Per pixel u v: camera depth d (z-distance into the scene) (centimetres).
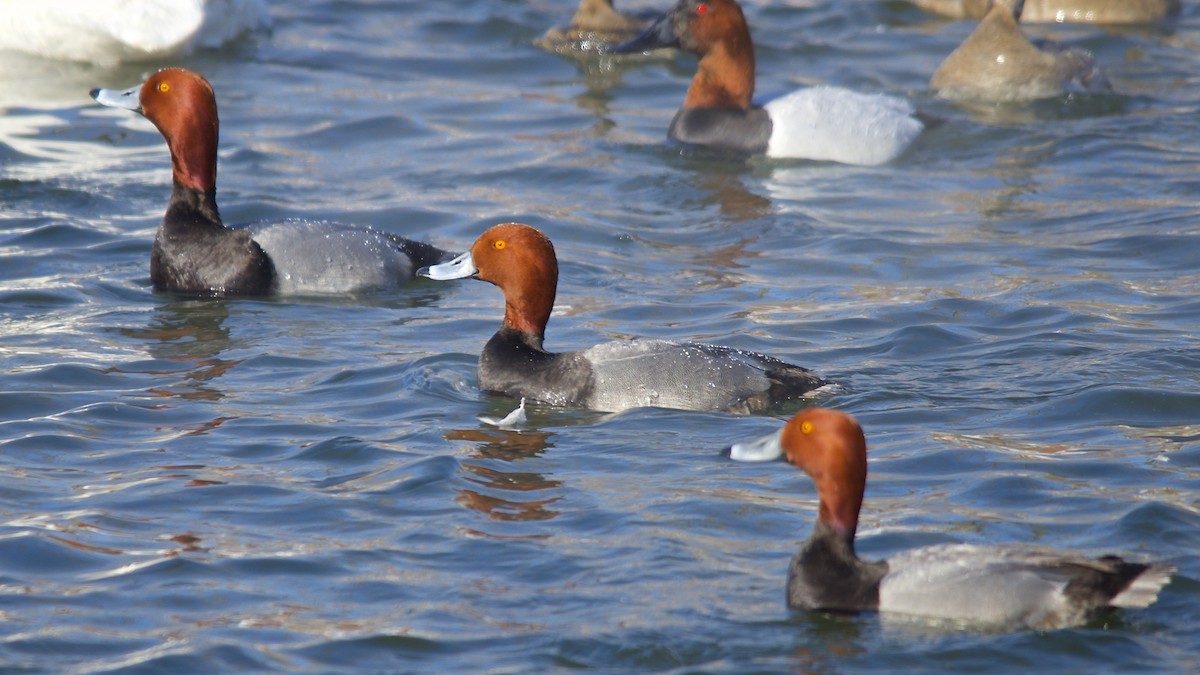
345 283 1441
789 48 2503
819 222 1691
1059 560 765
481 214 1703
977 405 1119
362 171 1880
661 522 910
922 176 1866
